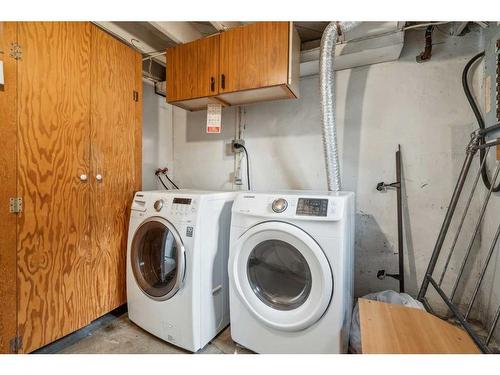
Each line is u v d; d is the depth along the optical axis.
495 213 1.56
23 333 1.39
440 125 1.86
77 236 1.66
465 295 1.81
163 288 1.68
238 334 1.59
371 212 2.06
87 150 1.71
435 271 1.89
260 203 1.50
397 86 1.97
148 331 1.74
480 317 1.75
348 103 2.12
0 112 1.29
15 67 1.34
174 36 2.01
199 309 1.58
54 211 1.53
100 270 1.81
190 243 1.56
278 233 1.40
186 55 2.07
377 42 1.78
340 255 1.29
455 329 1.18
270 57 1.76
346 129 2.12
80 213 1.67
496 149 1.49
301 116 2.32
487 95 1.61
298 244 1.36
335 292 1.30
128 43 2.12
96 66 1.76
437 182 1.87
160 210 1.71
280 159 2.41
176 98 2.12
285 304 1.47
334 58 1.89
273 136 2.44
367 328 1.18
